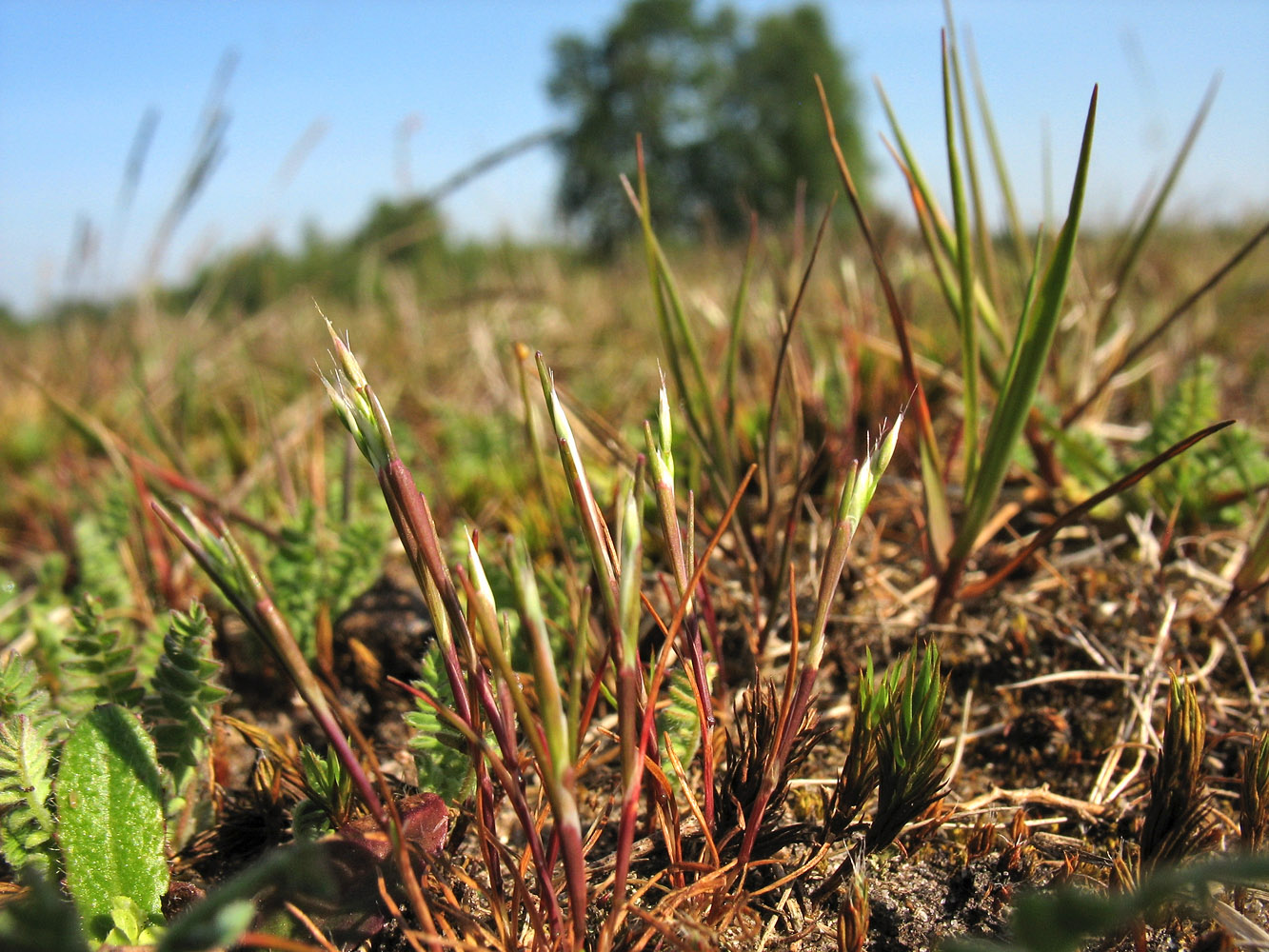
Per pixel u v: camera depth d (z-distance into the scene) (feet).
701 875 0.25
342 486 0.46
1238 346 0.81
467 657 0.21
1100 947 0.24
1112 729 0.33
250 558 0.40
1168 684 0.34
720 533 0.22
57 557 0.45
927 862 0.27
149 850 0.24
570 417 0.51
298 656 0.19
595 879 0.26
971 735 0.32
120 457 0.46
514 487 0.52
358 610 0.39
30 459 0.76
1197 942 0.24
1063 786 0.31
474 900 0.25
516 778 0.21
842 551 0.22
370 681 0.36
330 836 0.23
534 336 0.95
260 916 0.22
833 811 0.27
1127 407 0.62
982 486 0.33
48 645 0.35
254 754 0.33
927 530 0.35
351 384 0.20
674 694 0.27
